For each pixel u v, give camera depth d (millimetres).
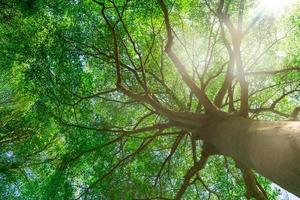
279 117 11445
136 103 11625
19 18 10273
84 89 10359
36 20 9914
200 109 9148
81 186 9953
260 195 7348
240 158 5520
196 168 8430
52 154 13586
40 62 9672
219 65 11320
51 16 10102
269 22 9203
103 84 11484
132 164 11062
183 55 11461
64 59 10039
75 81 10164
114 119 11648
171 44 7105
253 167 5172
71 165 10172
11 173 14141
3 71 12172
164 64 11438
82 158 10492
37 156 14203
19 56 9828
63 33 10125
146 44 11461
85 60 10828
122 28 10758
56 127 10977
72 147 10328
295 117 5496
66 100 10000
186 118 7367
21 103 14156
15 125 14234
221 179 11391
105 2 10250
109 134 10609
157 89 11398
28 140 12758
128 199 10078
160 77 11375
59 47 9977
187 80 6949
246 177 7512
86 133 10461
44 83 9672
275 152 4336
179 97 11367
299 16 9711
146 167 11195
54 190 9844
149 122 12109
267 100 10688
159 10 9891
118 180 10320
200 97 6871
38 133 11703
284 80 10781
